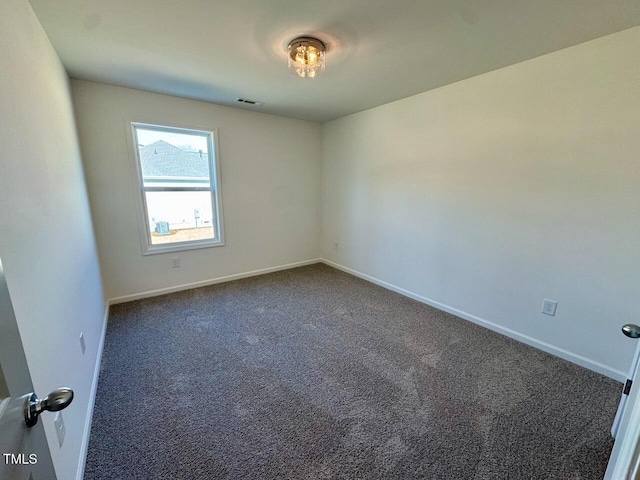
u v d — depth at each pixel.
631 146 1.78
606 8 1.51
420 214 3.14
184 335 2.51
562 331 2.19
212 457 1.38
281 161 4.12
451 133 2.74
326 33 1.78
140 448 1.42
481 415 1.64
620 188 1.85
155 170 3.25
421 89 2.83
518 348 2.33
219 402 1.74
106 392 1.81
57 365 1.17
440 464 1.35
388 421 1.60
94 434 1.50
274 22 1.67
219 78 2.55
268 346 2.35
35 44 1.46
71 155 2.08
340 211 4.29
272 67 2.30
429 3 1.49
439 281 3.04
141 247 3.21
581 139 1.97
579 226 2.04
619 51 1.76
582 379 1.95
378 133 3.51
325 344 2.38
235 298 3.32
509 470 1.32
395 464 1.35
